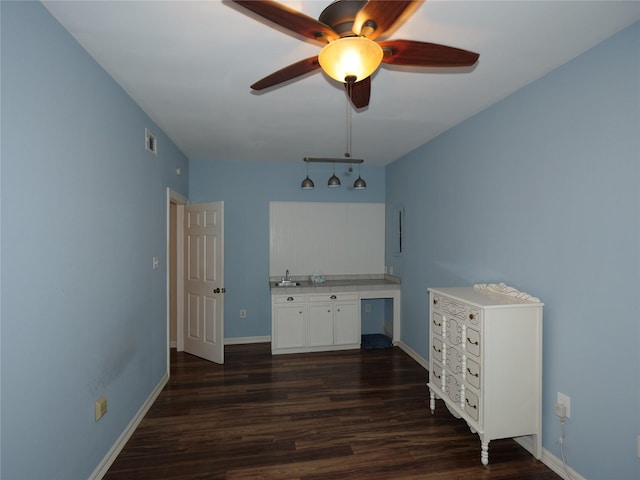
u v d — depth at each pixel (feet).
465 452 7.89
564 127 7.10
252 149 14.05
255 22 5.82
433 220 12.54
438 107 9.60
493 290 8.79
